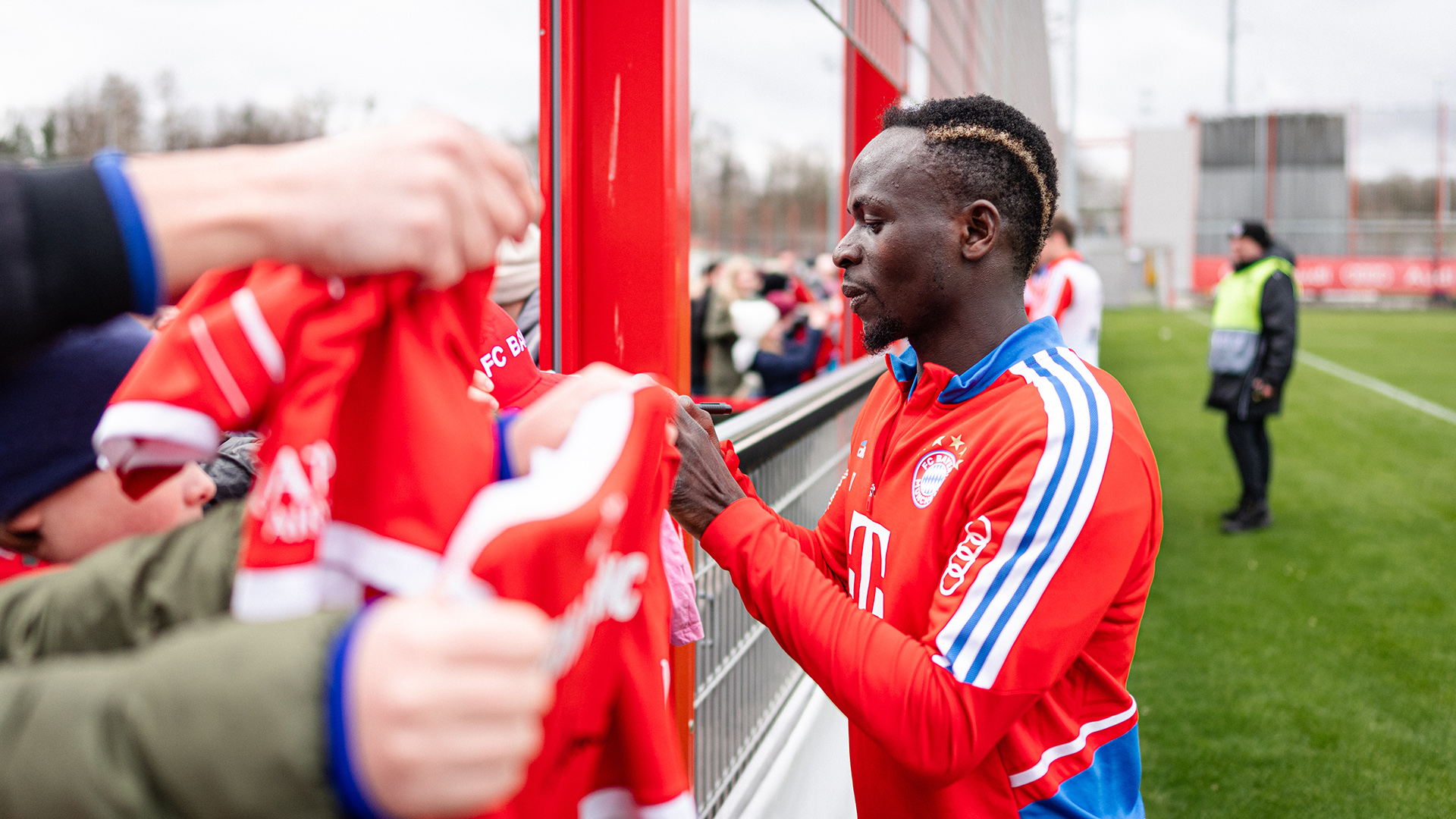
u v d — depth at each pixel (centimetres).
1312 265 2809
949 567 104
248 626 42
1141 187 2948
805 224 2394
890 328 116
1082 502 98
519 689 39
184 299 55
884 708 98
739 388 553
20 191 43
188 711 39
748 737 199
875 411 134
